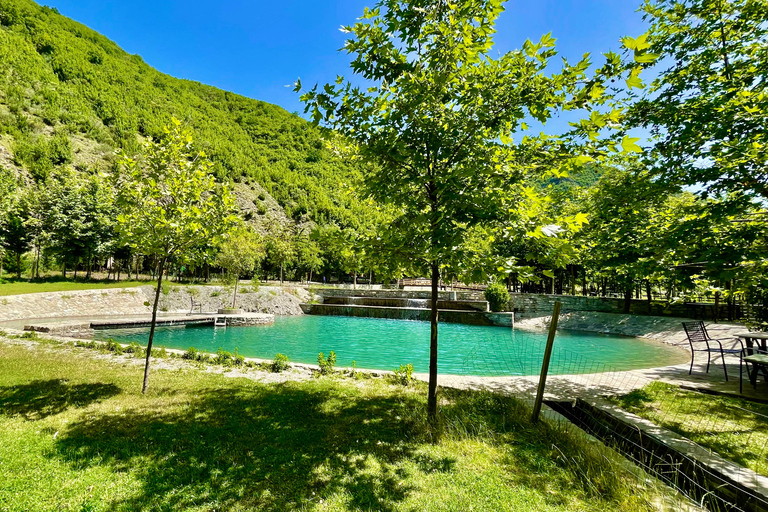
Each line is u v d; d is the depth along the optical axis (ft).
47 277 90.22
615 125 10.20
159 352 29.96
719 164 15.26
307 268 170.71
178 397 18.16
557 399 18.17
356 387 20.77
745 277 11.77
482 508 8.99
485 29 11.89
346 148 17.13
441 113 13.24
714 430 14.06
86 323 48.96
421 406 16.84
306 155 379.55
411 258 13.42
